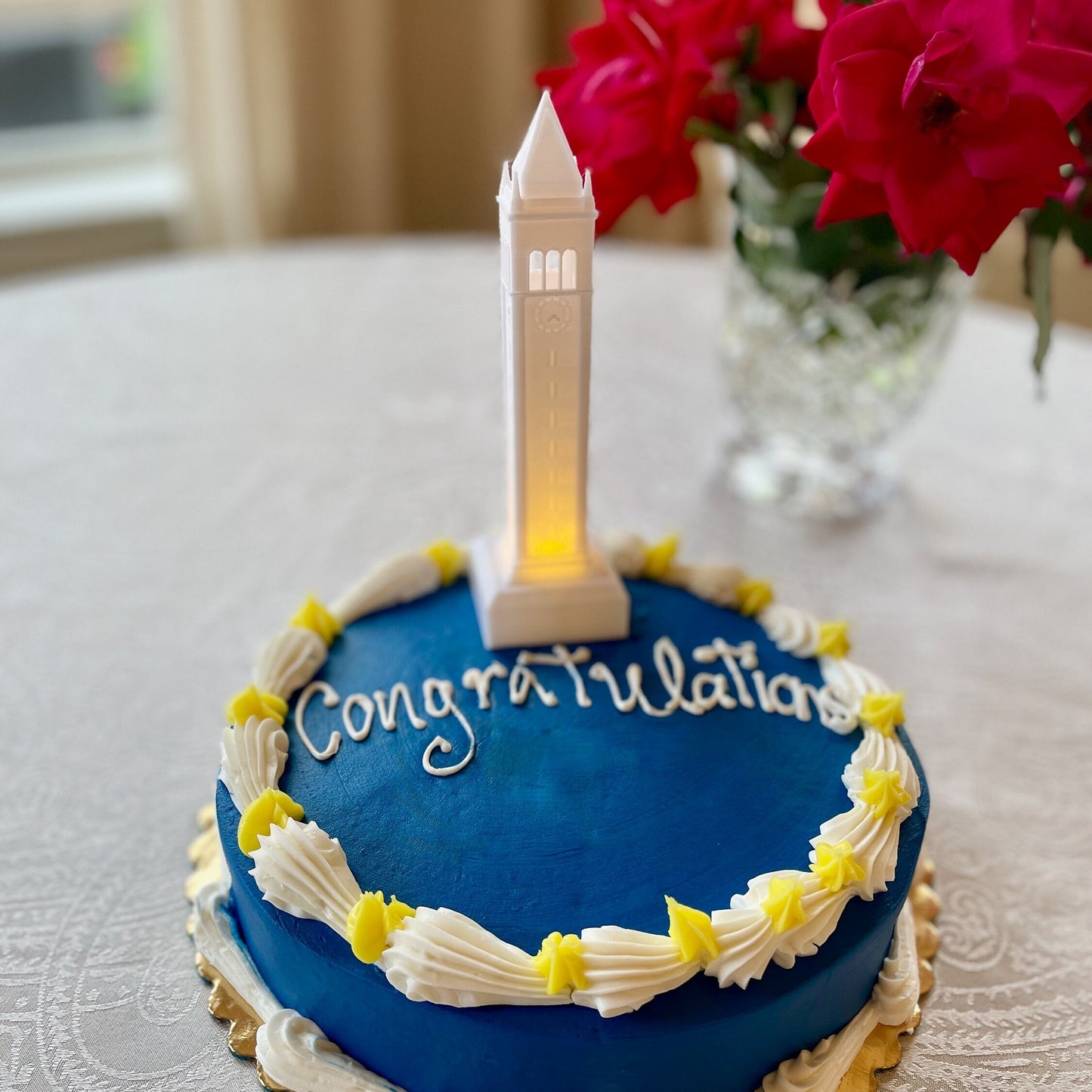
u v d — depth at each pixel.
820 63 0.44
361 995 0.39
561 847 0.42
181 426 0.71
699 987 0.39
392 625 0.50
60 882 0.47
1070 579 0.63
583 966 0.38
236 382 0.75
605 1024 0.38
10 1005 0.43
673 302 0.84
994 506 0.68
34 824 0.49
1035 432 0.73
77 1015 0.43
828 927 0.40
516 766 0.44
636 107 0.49
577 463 0.47
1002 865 0.49
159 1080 0.41
